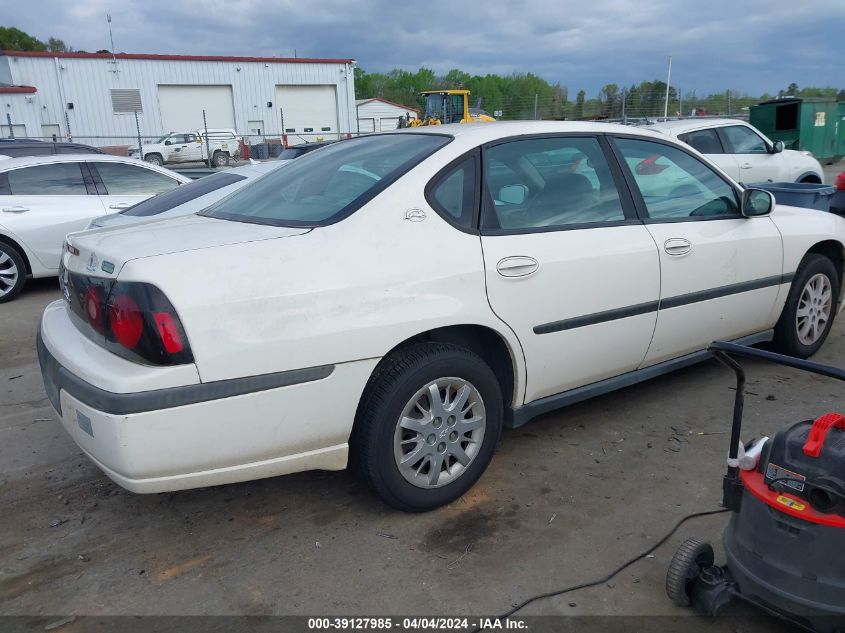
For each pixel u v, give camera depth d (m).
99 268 2.75
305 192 3.42
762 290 4.46
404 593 2.70
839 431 2.26
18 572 2.89
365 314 2.86
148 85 37.25
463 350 3.17
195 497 3.45
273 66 40.34
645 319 3.80
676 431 4.03
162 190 8.91
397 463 3.06
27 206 7.95
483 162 3.38
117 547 3.05
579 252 3.49
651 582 2.74
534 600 2.65
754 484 2.32
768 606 2.33
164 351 2.55
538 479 3.53
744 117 23.44
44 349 3.13
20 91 33.44
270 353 2.69
